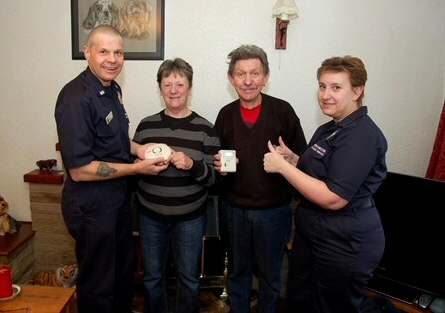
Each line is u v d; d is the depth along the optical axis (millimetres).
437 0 1991
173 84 1561
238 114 1664
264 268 1705
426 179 1610
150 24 2062
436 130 2131
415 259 1668
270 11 2020
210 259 2076
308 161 1368
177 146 1618
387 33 2027
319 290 1408
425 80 2082
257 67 1528
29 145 2260
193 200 1631
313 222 1367
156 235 1661
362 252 1284
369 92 2098
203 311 2031
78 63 2135
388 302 1677
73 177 1445
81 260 1551
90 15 2072
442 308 1611
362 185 1286
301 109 2123
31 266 2223
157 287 1719
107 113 1472
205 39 2070
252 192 1612
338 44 2045
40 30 2115
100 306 1588
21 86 2189
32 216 2191
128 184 1705
